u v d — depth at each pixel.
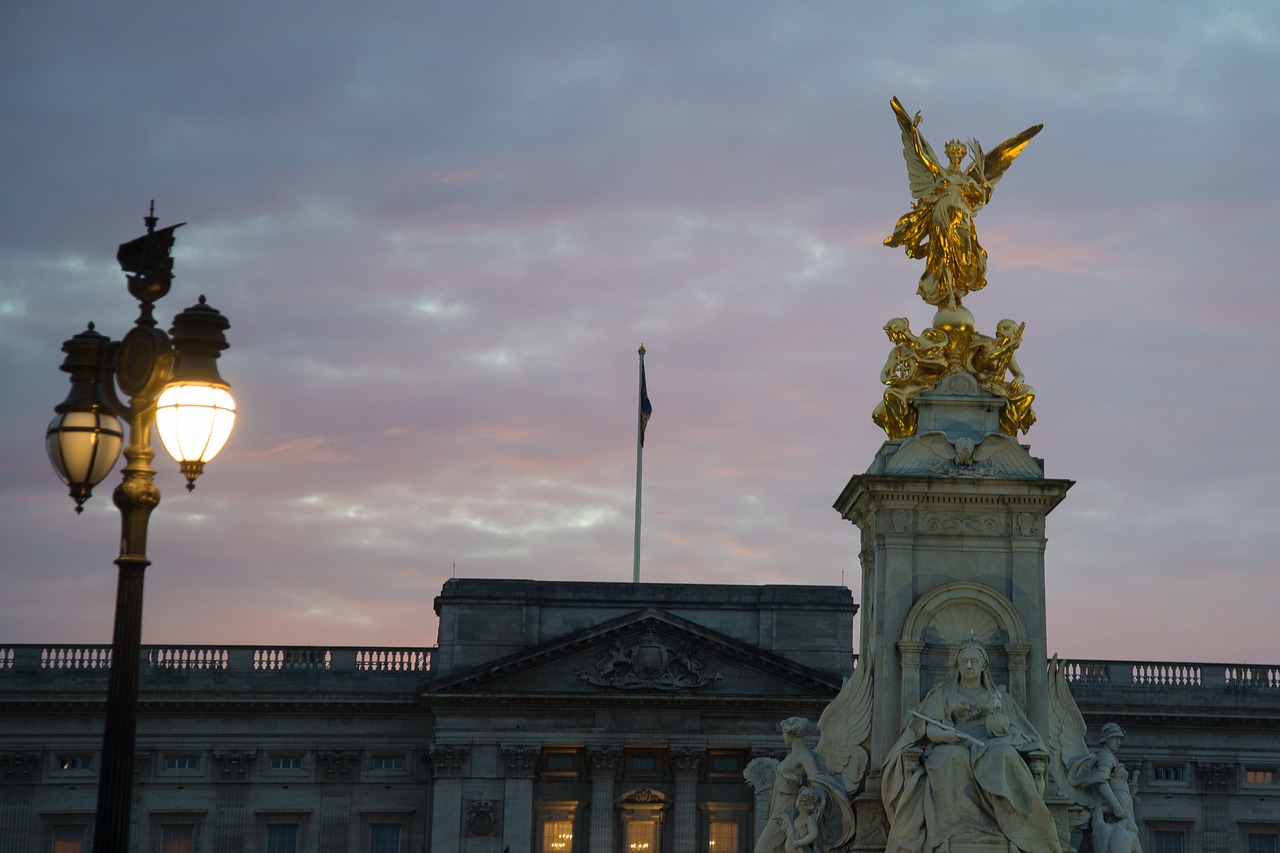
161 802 133.38
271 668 136.00
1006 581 49.47
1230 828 136.12
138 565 28.73
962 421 50.66
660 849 131.75
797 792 49.22
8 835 131.62
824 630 134.38
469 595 133.88
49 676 133.50
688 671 133.00
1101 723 136.25
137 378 28.98
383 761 136.00
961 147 52.22
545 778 132.88
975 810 45.22
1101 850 47.44
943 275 51.47
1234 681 138.12
